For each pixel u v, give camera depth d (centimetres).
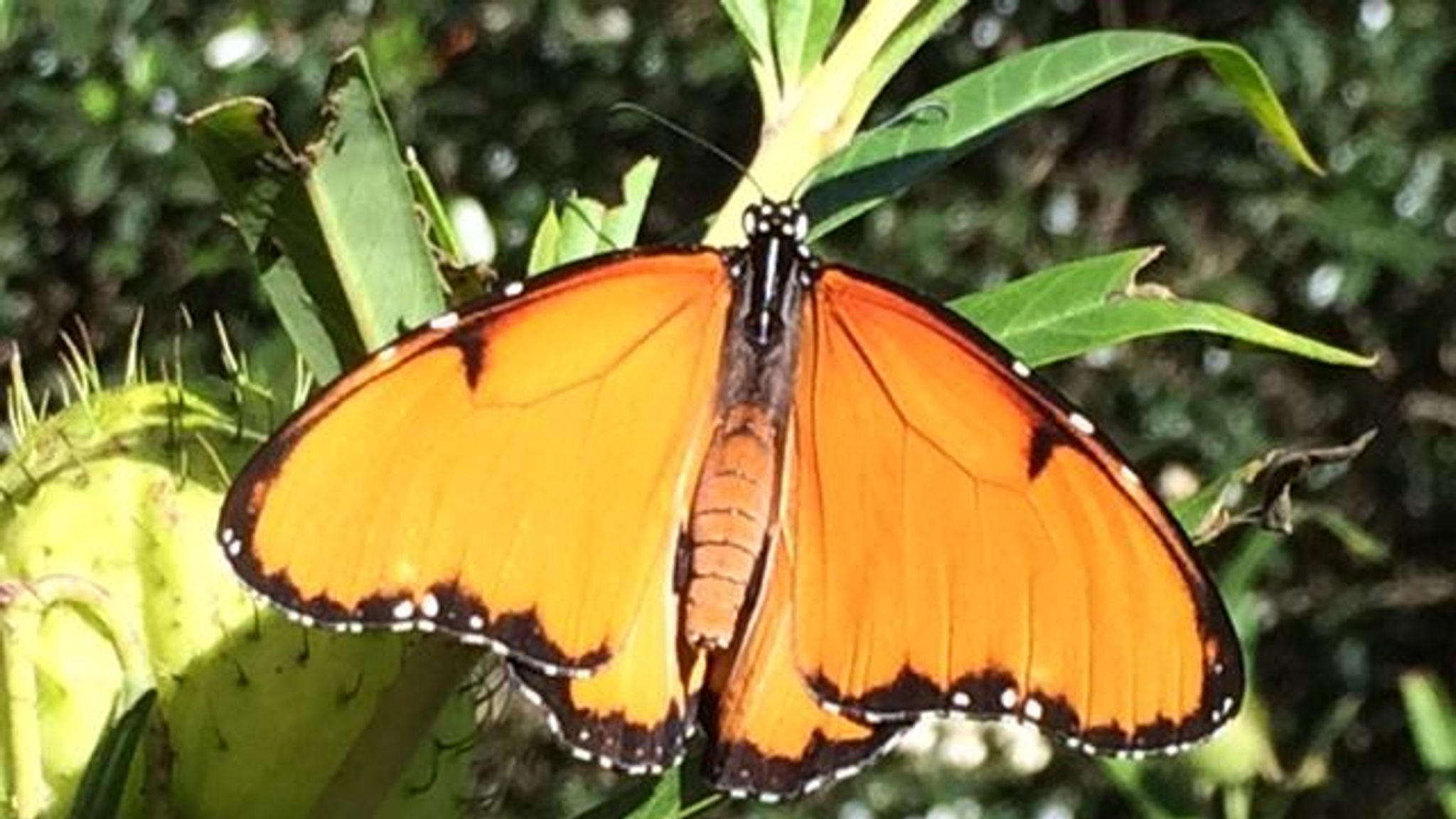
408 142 91
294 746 27
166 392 28
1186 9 94
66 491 28
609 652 26
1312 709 93
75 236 90
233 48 90
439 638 26
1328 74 93
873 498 27
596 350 27
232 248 87
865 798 91
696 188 94
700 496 27
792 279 27
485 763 29
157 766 27
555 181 93
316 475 25
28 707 27
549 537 26
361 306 27
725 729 27
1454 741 44
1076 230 94
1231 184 94
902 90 95
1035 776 92
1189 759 41
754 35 28
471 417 26
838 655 27
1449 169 93
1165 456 94
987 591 27
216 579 27
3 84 89
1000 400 27
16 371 29
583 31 94
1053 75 30
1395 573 95
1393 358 95
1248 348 31
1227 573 41
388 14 91
